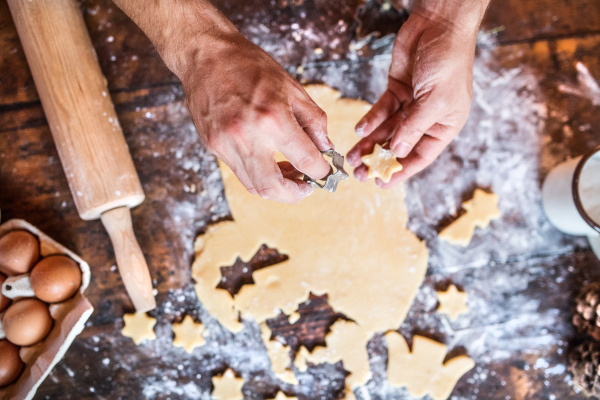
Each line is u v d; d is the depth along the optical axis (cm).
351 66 78
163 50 61
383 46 78
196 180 77
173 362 76
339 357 77
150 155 76
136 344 76
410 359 77
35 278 68
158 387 76
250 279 77
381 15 77
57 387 75
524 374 79
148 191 76
